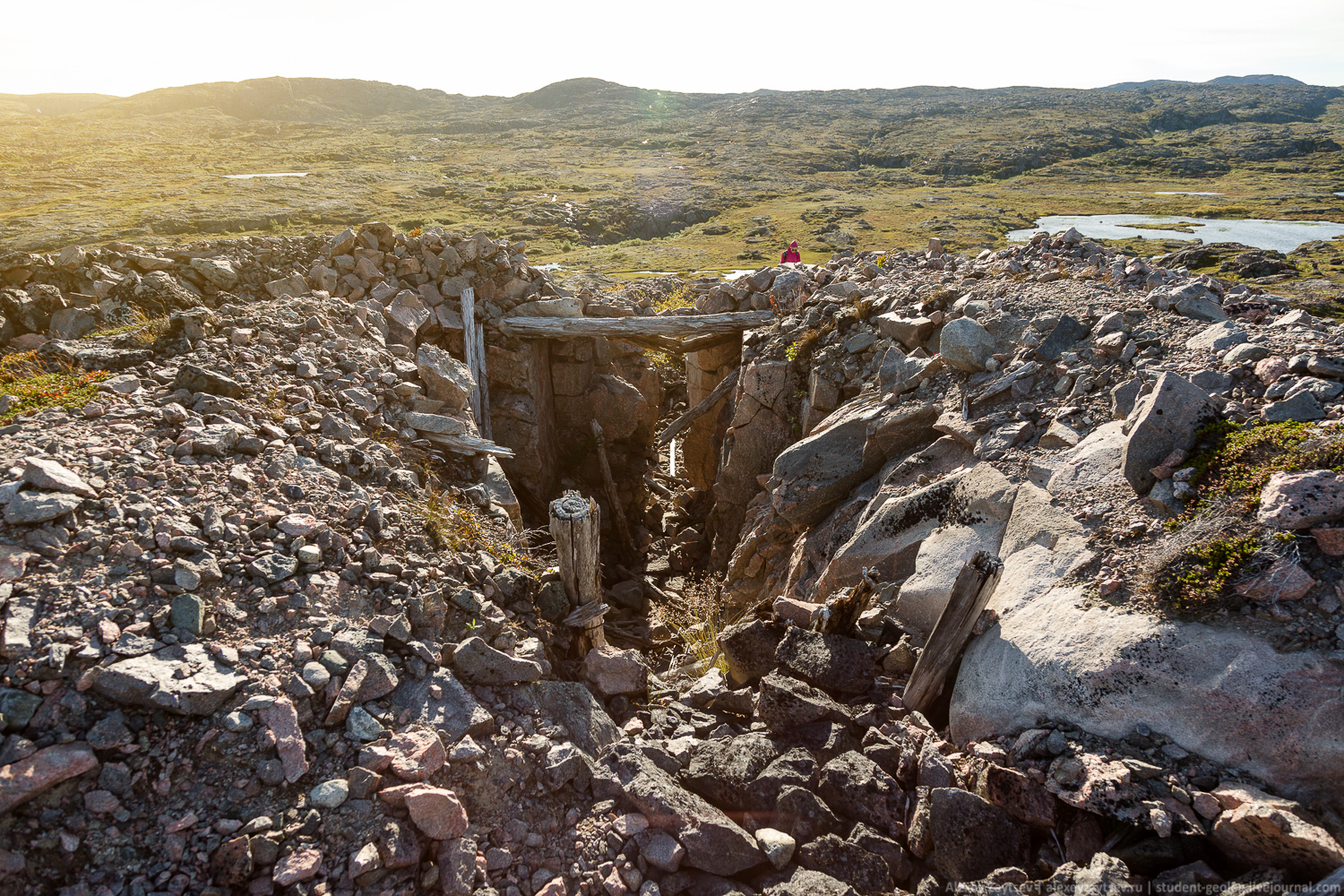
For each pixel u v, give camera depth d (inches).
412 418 313.3
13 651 154.2
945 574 228.8
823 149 5703.7
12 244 2074.3
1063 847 156.8
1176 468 205.2
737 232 2970.0
